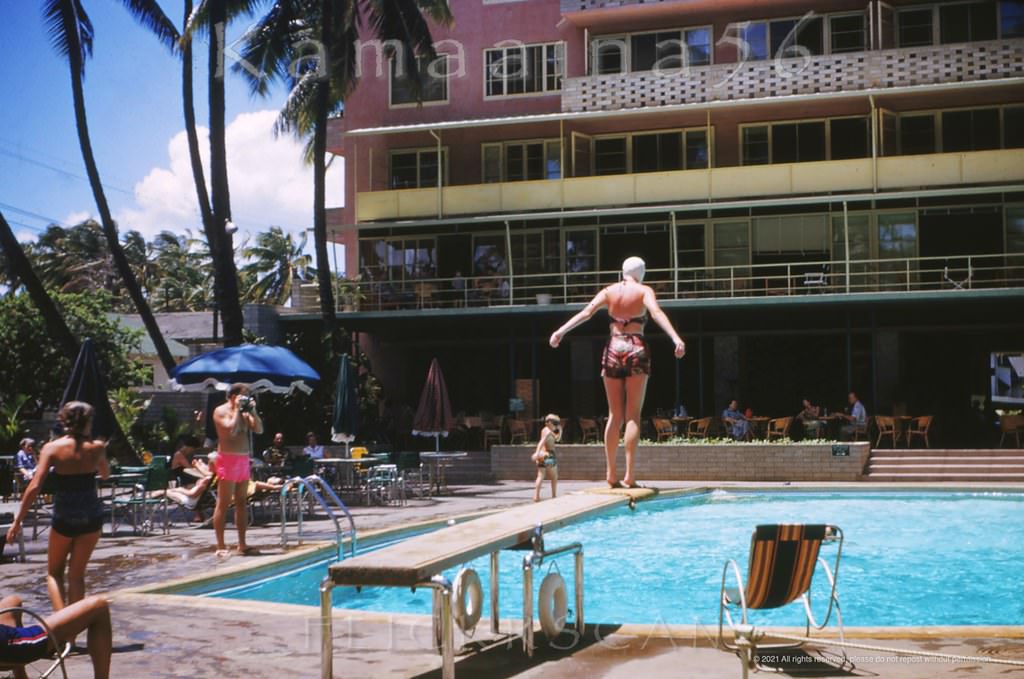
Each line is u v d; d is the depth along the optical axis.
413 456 18.61
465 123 30.70
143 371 32.88
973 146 29.91
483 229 31.88
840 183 29.20
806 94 29.25
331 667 5.11
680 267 30.39
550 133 32.91
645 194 30.48
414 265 32.44
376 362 33.22
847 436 25.53
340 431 20.41
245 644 6.43
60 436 7.17
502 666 5.72
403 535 13.15
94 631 5.06
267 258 73.44
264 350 16.69
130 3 25.98
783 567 5.93
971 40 30.12
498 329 32.38
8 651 4.56
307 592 9.62
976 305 27.05
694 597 9.37
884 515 16.05
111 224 25.70
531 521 5.93
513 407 28.91
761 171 29.75
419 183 34.09
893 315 29.11
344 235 35.28
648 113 30.06
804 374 30.42
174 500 15.02
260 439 26.11
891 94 28.45
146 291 77.06
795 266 29.59
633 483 7.26
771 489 19.03
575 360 31.42
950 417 29.28
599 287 30.81
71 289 73.38
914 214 28.69
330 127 35.69
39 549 12.39
